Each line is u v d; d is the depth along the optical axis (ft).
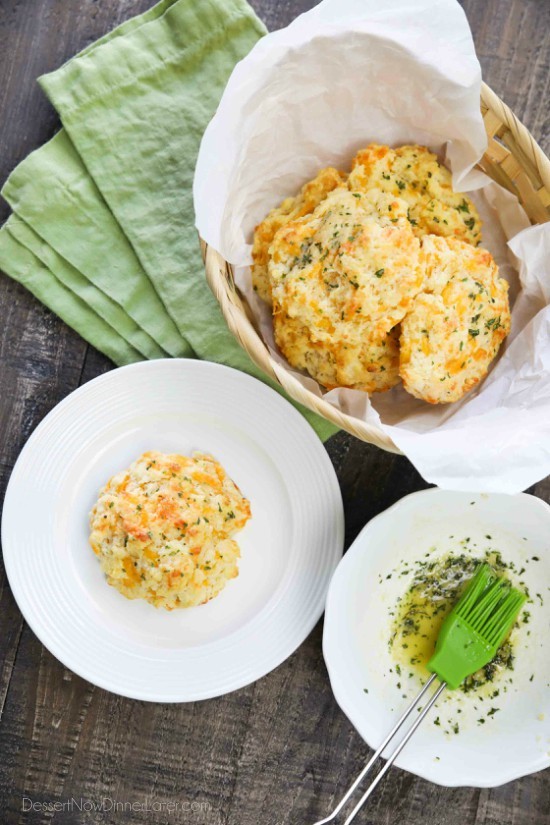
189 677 1.83
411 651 1.90
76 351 1.90
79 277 1.86
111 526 1.82
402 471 1.93
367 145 1.82
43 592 1.82
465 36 1.64
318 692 1.93
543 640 1.89
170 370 1.82
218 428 1.87
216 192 1.62
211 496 1.84
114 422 1.84
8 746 1.92
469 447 1.61
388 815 1.94
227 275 1.75
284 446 1.85
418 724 1.79
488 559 1.90
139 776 1.93
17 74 1.86
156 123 1.84
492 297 1.73
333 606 1.77
